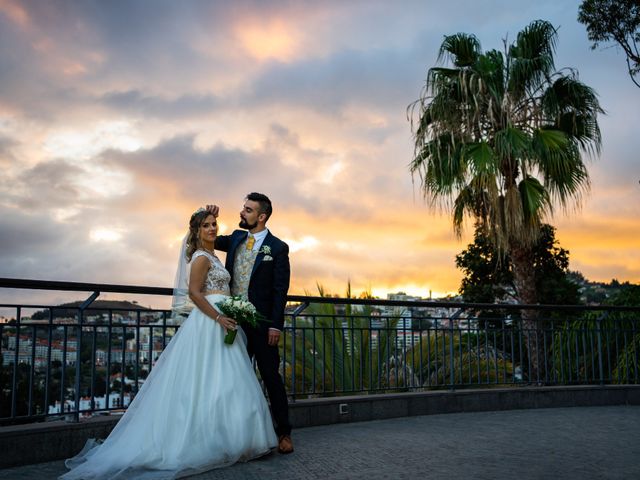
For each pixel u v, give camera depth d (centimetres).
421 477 335
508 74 1156
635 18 1339
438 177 1153
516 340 1034
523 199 1114
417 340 700
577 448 420
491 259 1769
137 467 341
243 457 376
